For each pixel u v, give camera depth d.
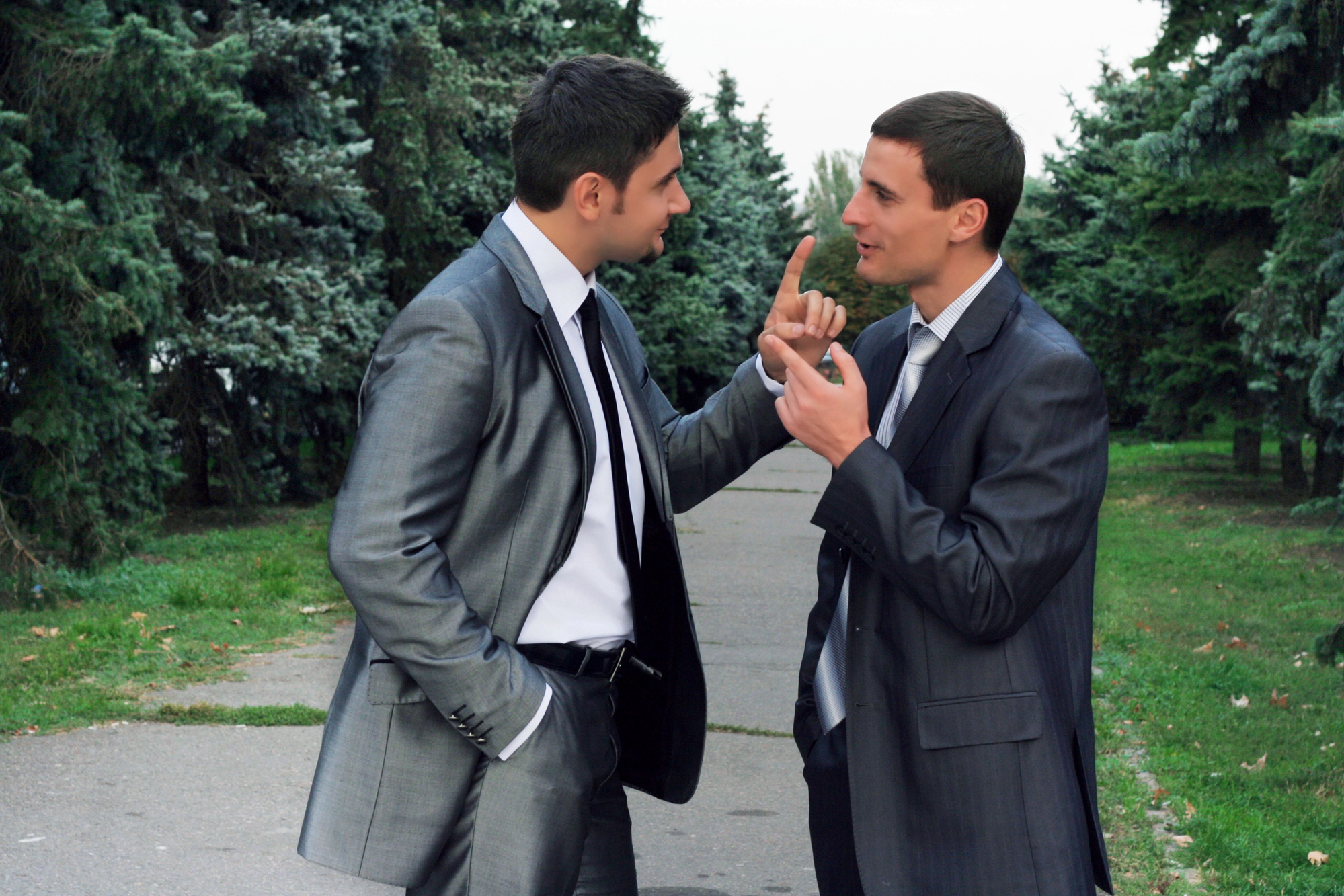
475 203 19.83
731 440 2.66
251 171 14.74
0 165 8.98
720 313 36.62
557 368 2.18
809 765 2.46
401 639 2.01
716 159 46.34
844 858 2.36
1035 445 2.07
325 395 16.84
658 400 2.75
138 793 4.93
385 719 2.13
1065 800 2.11
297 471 17.52
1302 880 4.01
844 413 2.12
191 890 3.98
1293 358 14.50
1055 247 33.09
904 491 2.09
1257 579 11.00
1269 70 10.81
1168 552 12.89
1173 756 5.49
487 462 2.12
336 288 14.55
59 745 5.60
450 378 2.06
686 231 34.56
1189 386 19.05
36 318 9.08
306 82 14.12
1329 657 7.06
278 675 7.05
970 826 2.11
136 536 9.89
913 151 2.21
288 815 4.71
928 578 2.04
